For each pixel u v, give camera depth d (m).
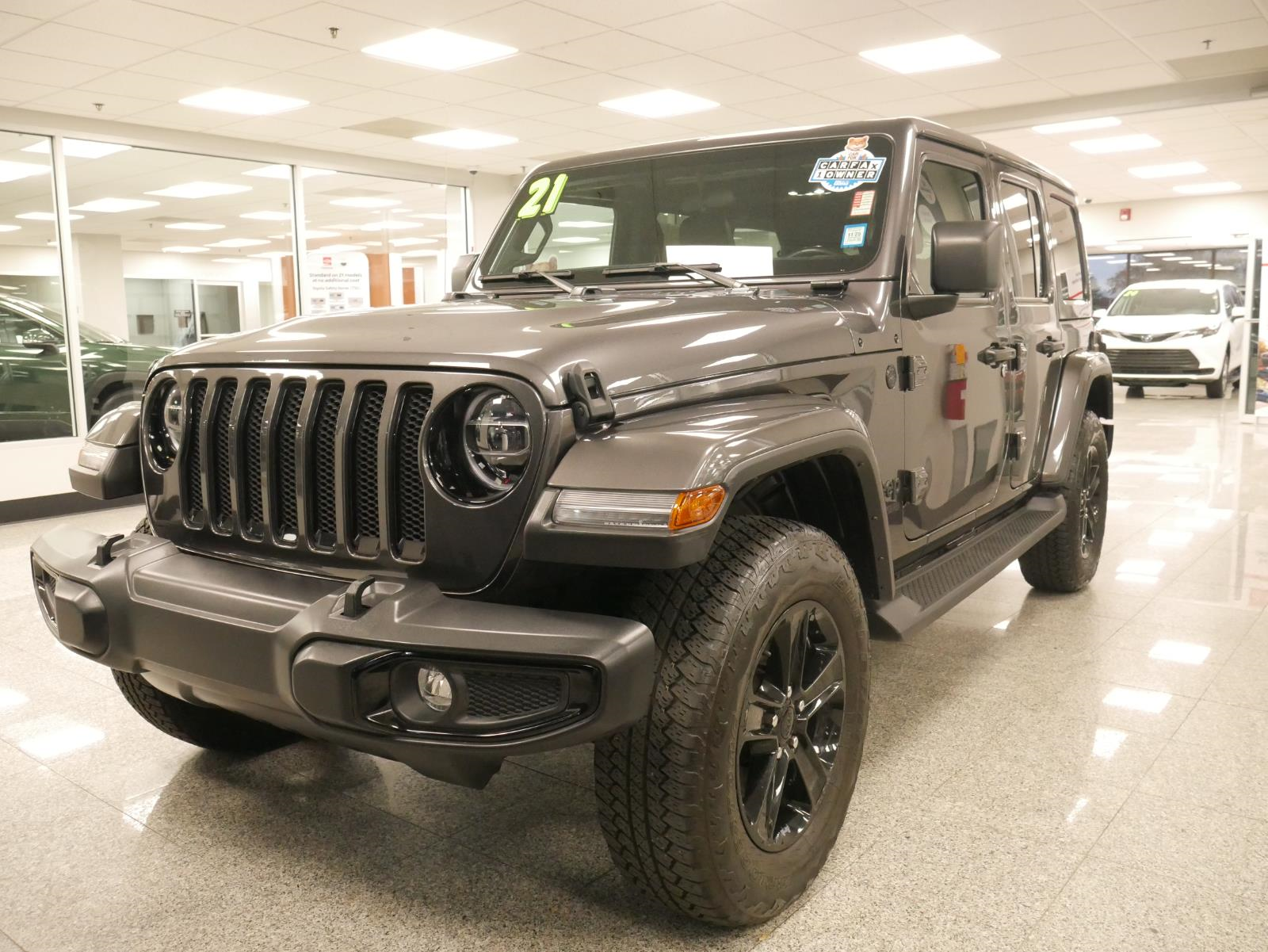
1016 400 3.35
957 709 2.99
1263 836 2.22
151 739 2.88
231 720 2.70
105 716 3.06
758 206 2.65
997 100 9.84
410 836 2.28
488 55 7.75
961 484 2.93
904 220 2.49
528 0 6.50
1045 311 3.69
